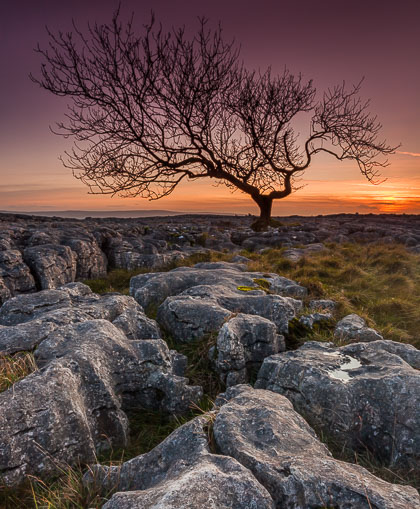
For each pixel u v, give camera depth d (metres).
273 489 2.46
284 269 13.33
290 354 5.20
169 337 6.29
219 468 2.50
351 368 4.65
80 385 3.86
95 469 3.00
